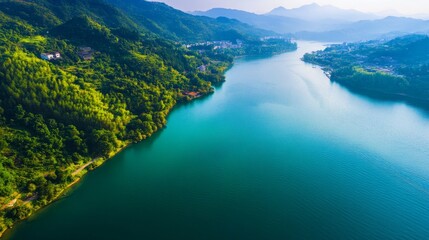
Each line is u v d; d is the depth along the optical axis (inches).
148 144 7662.4
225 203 5462.6
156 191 5753.0
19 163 5556.1
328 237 4722.0
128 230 4749.0
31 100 6697.8
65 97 7066.9
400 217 5172.2
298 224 4990.2
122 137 7367.1
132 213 5137.8
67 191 5570.9
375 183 6107.3
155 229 4790.8
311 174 6407.5
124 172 6348.4
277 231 4817.9
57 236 4571.9
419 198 5664.4
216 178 6225.4
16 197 5000.0
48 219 4906.5
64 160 5979.3
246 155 7190.0
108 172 6309.1
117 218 5007.4
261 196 5669.3
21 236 4539.9
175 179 6161.4
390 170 6574.8
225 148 7539.4
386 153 7313.0
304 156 7155.5
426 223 5044.3
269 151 7391.7
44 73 7426.2
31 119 6422.2
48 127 6496.1
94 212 5128.0
